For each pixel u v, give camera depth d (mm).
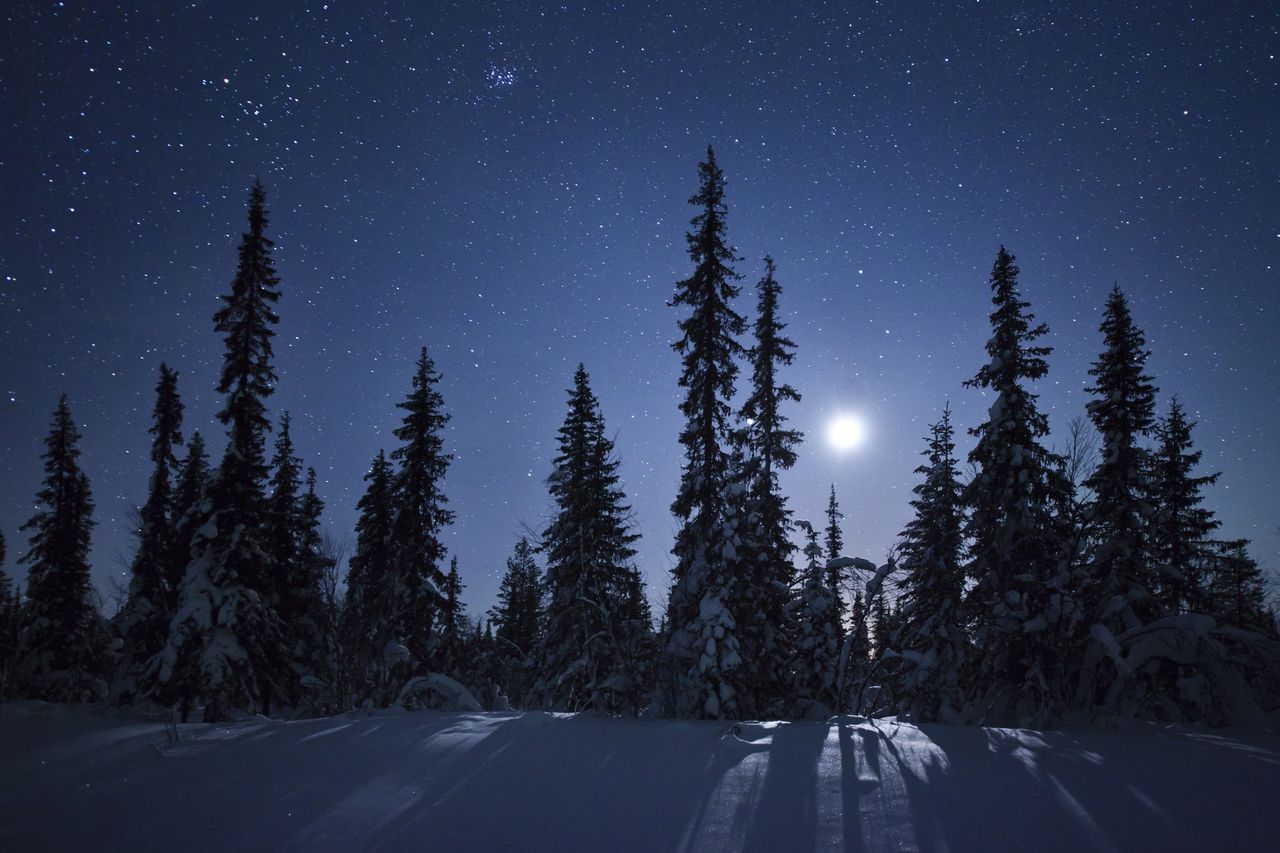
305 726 14430
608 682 21422
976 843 6938
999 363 23531
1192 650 17250
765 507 27281
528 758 10859
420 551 30641
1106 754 10664
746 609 22875
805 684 25391
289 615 29469
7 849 7684
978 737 12117
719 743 11625
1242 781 8977
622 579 28875
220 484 25969
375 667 24000
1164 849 6711
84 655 35719
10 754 12438
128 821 8469
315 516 33125
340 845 7469
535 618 39812
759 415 28062
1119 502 23375
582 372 31469
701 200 24953
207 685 23250
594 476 30141
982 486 23250
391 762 10797
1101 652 18625
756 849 6996
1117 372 24453
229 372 26734
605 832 7660
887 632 19984
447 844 7426
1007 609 20703
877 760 10234
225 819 8414
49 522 36031
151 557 33188
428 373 32625
